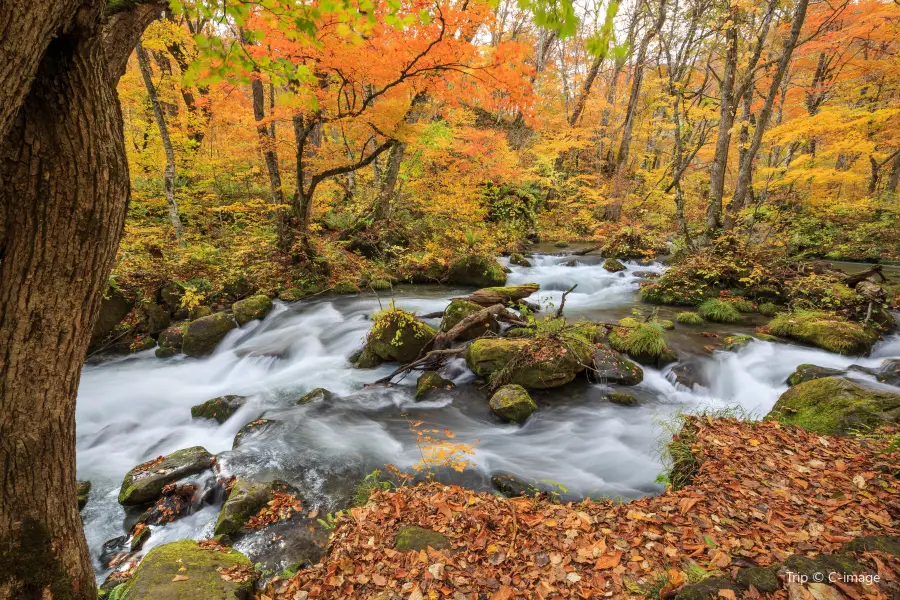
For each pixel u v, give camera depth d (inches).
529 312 345.4
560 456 214.7
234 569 133.3
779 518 135.7
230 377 325.7
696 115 689.6
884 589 96.7
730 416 214.1
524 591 117.8
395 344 315.6
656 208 911.7
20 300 63.3
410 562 131.6
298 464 200.1
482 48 255.0
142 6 74.0
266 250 497.4
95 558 159.3
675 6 629.0
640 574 120.0
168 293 400.8
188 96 564.4
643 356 309.1
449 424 248.1
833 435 186.5
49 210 61.0
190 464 200.2
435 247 569.0
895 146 713.0
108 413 274.5
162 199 535.2
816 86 690.8
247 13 105.6
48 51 57.0
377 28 252.7
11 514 75.0
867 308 348.5
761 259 470.0
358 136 381.1
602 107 903.1
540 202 893.2
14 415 69.7
